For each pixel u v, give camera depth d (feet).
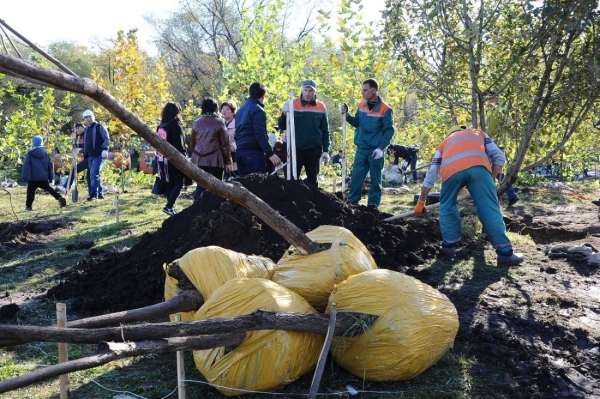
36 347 14.39
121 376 12.67
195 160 27.81
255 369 11.21
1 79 57.72
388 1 27.66
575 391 12.15
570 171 57.26
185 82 109.60
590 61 24.57
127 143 55.88
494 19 26.32
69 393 11.16
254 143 26.84
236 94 48.93
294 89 43.39
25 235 27.84
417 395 11.71
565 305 16.57
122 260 20.51
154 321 15.99
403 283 12.33
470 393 11.90
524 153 25.99
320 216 20.83
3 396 11.80
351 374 12.44
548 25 24.80
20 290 19.44
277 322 11.02
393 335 11.65
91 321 10.53
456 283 18.51
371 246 20.49
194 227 19.12
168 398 11.68
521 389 12.13
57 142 58.18
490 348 13.69
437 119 43.32
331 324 10.66
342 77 43.39
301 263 13.75
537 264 20.58
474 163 20.03
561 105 25.54
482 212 20.25
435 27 27.73
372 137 28.43
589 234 27.43
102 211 35.32
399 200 38.40
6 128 56.24
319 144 28.32
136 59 52.85
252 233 18.45
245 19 44.45
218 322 10.51
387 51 29.01
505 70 26.12
